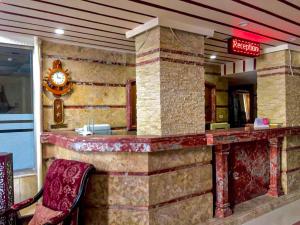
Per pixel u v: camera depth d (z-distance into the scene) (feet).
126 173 9.11
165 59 9.71
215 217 10.93
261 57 15.33
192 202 10.23
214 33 11.64
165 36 9.73
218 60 17.88
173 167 9.66
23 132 12.71
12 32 11.36
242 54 12.55
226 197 11.13
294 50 14.53
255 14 9.48
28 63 12.76
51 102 12.85
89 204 9.35
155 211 9.14
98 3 8.36
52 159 12.69
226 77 20.38
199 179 10.47
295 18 9.95
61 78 12.96
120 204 9.15
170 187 9.57
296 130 14.47
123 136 9.38
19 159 12.62
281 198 13.43
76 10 8.93
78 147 9.14
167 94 9.71
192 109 10.39
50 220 7.29
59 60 12.98
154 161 9.12
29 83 12.82
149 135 9.63
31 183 12.38
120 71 15.01
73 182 8.27
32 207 11.68
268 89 15.02
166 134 9.61
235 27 10.86
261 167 13.80
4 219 9.65
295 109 14.89
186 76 10.26
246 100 23.90
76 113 13.55
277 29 11.30
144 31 10.22
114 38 12.28
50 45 12.78
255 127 13.39
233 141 10.97
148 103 9.98
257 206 12.19
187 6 8.63
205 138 10.27
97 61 14.20
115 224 9.17
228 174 12.03
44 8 8.75
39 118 12.35
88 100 13.91
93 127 11.76
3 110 12.18
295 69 14.83
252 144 13.28
